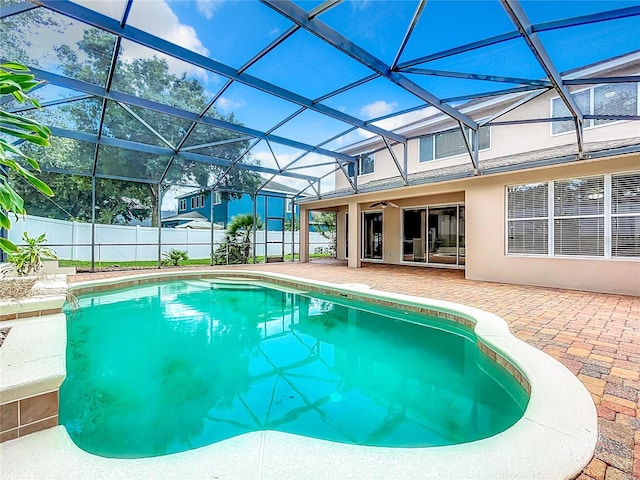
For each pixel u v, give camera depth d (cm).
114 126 892
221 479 164
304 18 439
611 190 685
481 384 384
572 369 307
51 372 218
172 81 675
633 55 791
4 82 199
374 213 1466
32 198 1285
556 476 167
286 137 957
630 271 658
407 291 709
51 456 185
